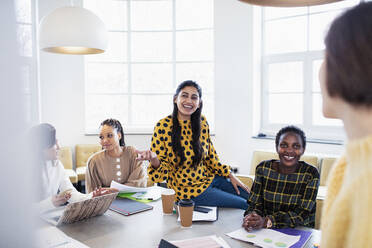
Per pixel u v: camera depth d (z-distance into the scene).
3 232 0.31
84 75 4.93
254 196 1.68
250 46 4.44
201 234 1.31
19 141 0.30
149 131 4.97
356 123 0.46
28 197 0.32
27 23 0.30
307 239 1.27
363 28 0.43
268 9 4.46
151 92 5.12
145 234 1.31
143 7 5.00
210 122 4.95
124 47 5.08
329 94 0.49
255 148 4.50
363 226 0.40
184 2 4.90
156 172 1.85
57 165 1.81
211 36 4.86
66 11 2.04
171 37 5.02
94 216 1.53
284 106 4.44
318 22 4.05
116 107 5.14
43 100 4.75
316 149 3.95
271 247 1.18
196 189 1.89
